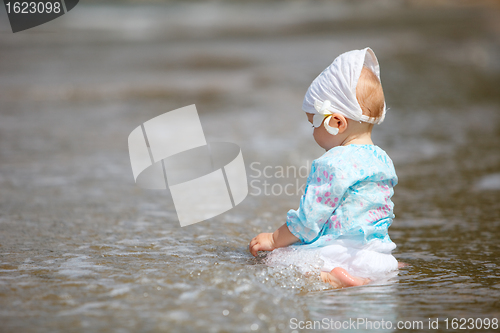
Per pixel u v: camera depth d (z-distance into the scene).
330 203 7.29
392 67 38.34
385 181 7.64
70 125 20.88
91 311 5.45
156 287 6.12
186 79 34.09
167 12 97.06
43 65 40.66
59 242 8.26
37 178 13.24
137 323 5.16
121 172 14.13
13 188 12.20
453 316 5.58
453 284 6.64
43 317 5.30
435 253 8.16
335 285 6.61
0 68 38.84
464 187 12.68
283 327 5.18
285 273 6.75
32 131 19.66
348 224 7.26
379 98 7.79
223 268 6.82
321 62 41.47
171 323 5.18
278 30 69.25
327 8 106.44
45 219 9.74
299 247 7.43
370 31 64.94
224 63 41.75
